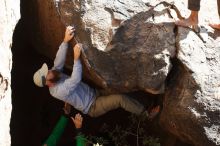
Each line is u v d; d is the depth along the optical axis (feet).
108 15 17.11
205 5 18.56
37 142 23.09
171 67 16.76
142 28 16.92
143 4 17.37
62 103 23.47
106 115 22.52
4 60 15.55
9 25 16.61
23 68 22.48
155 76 16.62
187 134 16.99
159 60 16.56
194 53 16.67
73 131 22.99
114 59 16.76
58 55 17.44
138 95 18.90
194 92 16.40
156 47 16.69
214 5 18.65
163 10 17.35
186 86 16.47
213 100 16.44
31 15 20.42
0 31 15.84
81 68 17.16
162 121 17.88
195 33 17.06
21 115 21.90
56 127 19.51
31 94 22.89
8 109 15.35
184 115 16.56
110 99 18.28
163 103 17.44
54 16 17.90
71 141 22.98
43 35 20.01
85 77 18.69
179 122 16.89
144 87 16.81
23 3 20.79
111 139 21.13
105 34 16.85
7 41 16.16
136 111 18.56
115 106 18.48
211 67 16.72
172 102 16.79
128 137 20.70
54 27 18.43
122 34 16.83
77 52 16.78
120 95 18.20
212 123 16.53
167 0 17.62
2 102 14.90
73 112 22.72
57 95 17.76
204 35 17.11
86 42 16.83
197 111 16.40
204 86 16.46
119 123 22.24
